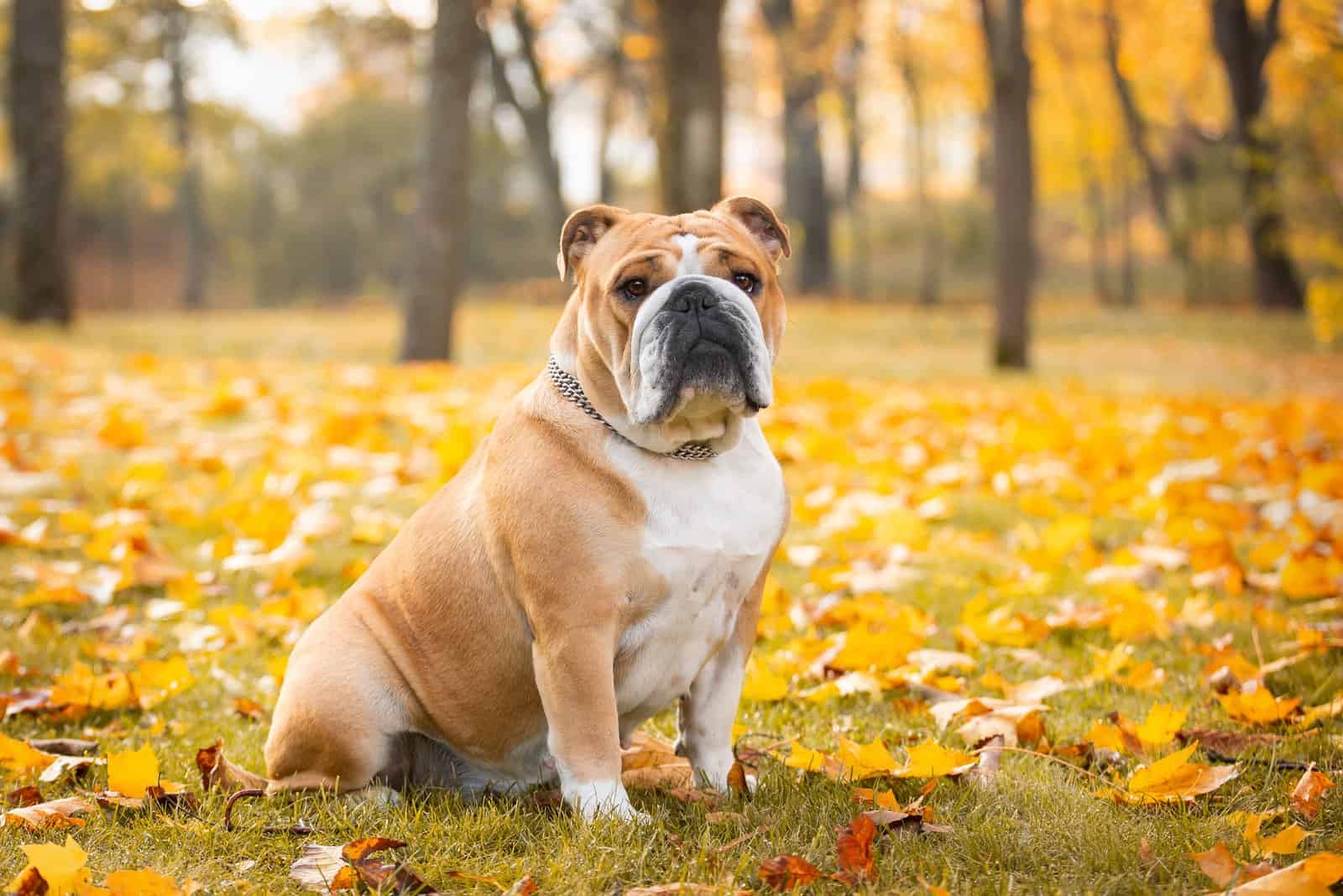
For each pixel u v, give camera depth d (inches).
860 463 362.3
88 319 1124.5
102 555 252.2
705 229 146.6
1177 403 506.3
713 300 133.6
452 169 629.6
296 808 144.0
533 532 137.0
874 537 286.4
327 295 2060.8
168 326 930.7
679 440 138.4
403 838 135.2
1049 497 326.0
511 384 493.7
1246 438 407.2
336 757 148.2
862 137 1763.0
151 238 2192.4
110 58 1412.4
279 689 191.0
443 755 159.0
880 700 185.0
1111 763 156.1
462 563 147.7
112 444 360.8
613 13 1215.6
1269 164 584.7
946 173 2386.8
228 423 412.2
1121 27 1460.4
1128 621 207.9
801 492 331.9
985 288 1697.8
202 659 205.5
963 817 138.3
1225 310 1284.4
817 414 450.0
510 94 1296.8
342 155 2028.8
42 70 789.9
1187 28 1453.0
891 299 1595.7
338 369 572.7
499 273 1943.9
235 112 1726.1
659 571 137.6
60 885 116.7
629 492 137.1
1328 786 138.9
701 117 690.2
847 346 934.4
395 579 154.9
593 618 135.9
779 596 231.6
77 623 219.1
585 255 153.2
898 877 123.4
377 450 366.9
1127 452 373.7
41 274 804.6
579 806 135.9
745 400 135.7
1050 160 1620.3
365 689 149.4
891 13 1476.4
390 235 2053.4
